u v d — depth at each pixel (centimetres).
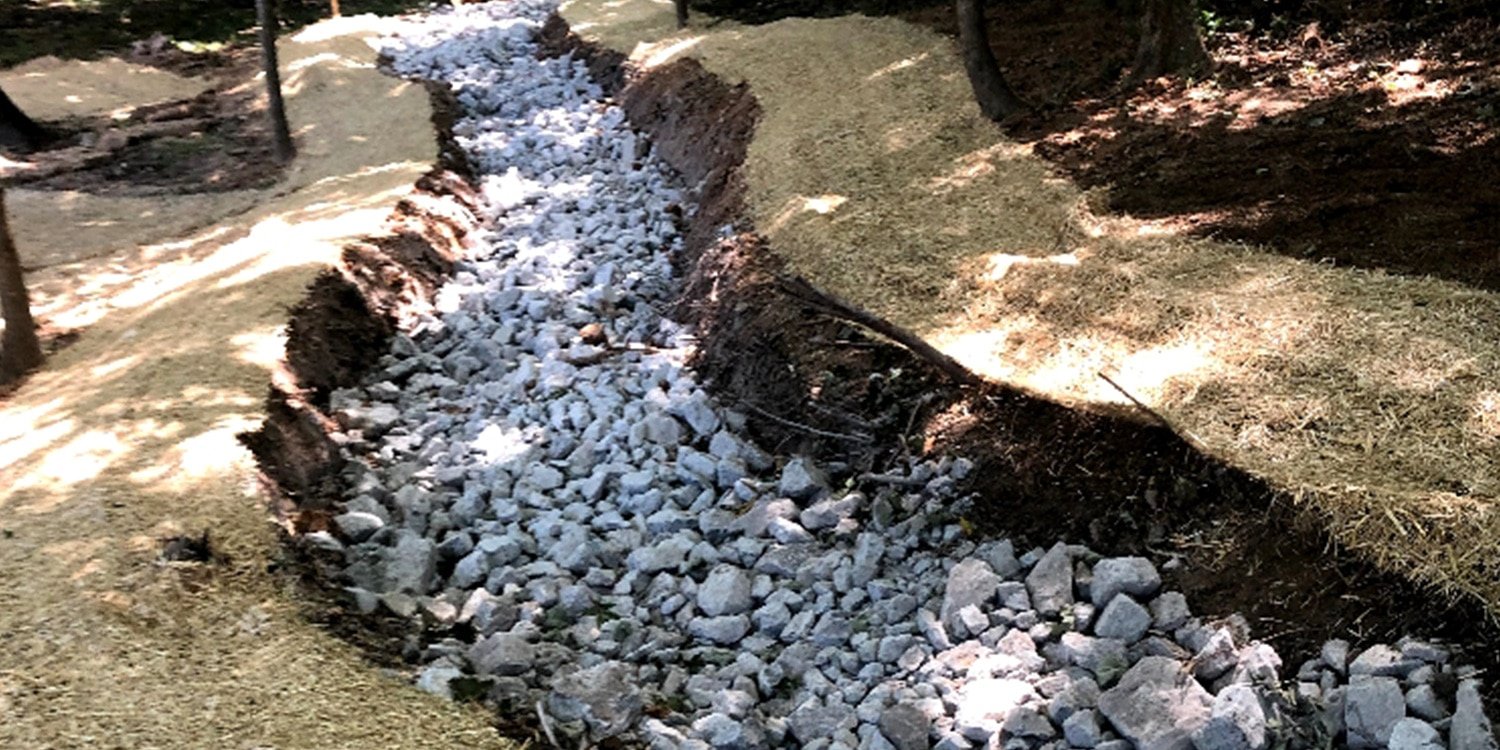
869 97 811
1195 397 427
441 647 397
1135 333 473
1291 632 354
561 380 606
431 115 1009
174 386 518
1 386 555
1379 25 758
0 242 552
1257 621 361
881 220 614
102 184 911
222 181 906
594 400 584
